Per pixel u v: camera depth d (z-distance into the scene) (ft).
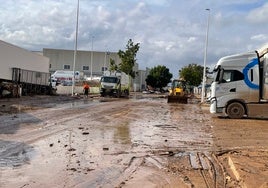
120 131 53.47
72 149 38.11
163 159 36.27
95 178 28.14
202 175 30.48
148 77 434.30
